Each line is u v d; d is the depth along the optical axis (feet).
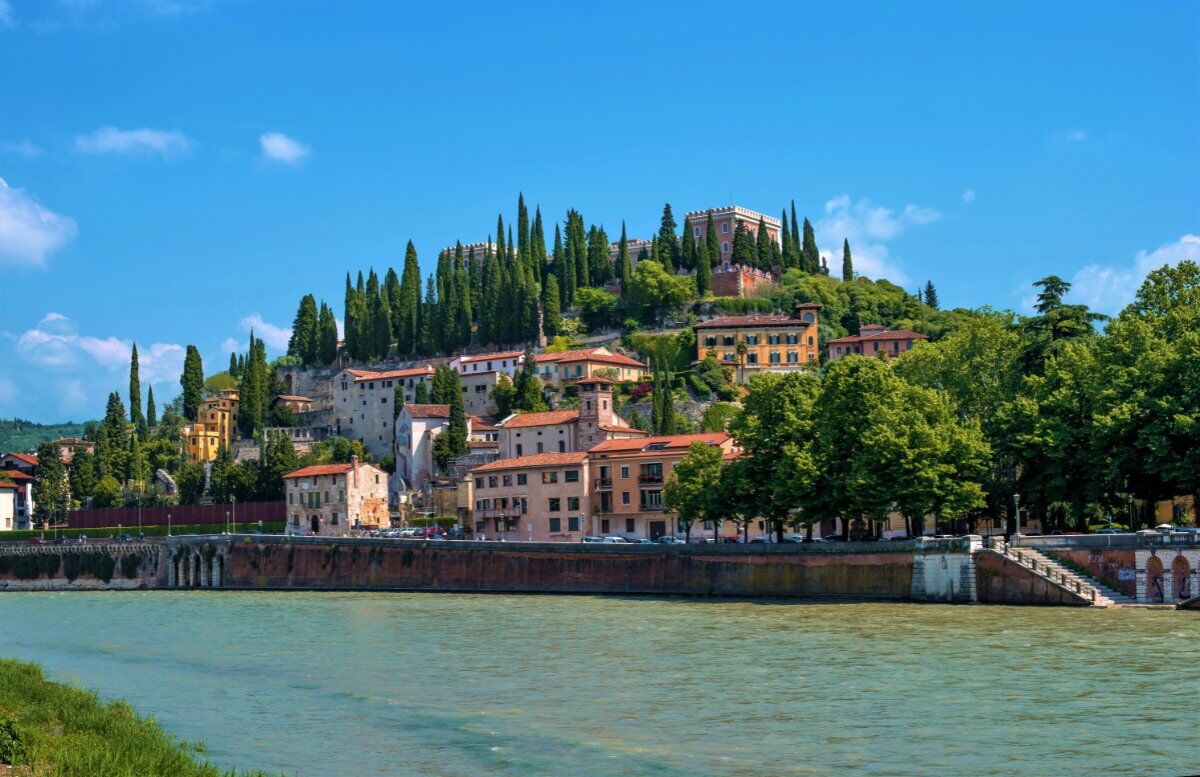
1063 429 421.18
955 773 194.70
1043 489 433.48
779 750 211.41
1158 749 203.51
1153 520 437.99
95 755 194.80
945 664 282.97
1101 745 207.21
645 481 643.04
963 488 430.61
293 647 367.86
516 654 331.98
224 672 321.73
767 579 460.14
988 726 222.28
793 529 612.29
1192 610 354.13
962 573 400.26
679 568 489.26
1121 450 406.41
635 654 322.14
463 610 464.24
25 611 553.23
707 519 522.06
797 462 455.63
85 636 425.69
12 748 196.44
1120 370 417.49
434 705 262.26
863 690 257.75
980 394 501.15
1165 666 269.85
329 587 622.95
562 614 430.61
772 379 503.61
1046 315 515.50
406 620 432.66
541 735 229.25
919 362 532.32
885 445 433.89
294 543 645.92
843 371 467.52
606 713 246.88
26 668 296.51
